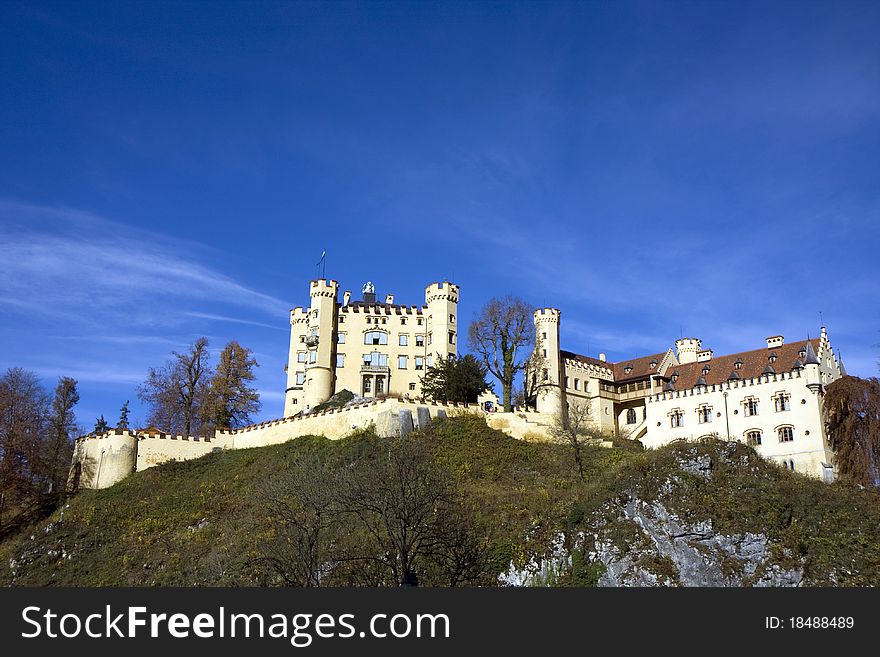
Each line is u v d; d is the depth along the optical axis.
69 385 117.62
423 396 112.94
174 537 80.38
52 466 104.94
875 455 85.12
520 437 98.69
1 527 88.50
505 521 73.69
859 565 67.69
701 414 101.69
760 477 77.12
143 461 98.50
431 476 68.94
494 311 115.06
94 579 74.00
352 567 59.81
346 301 130.50
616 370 125.56
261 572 65.75
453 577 58.53
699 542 69.31
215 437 104.38
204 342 119.94
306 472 80.81
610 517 72.19
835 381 91.31
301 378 125.75
